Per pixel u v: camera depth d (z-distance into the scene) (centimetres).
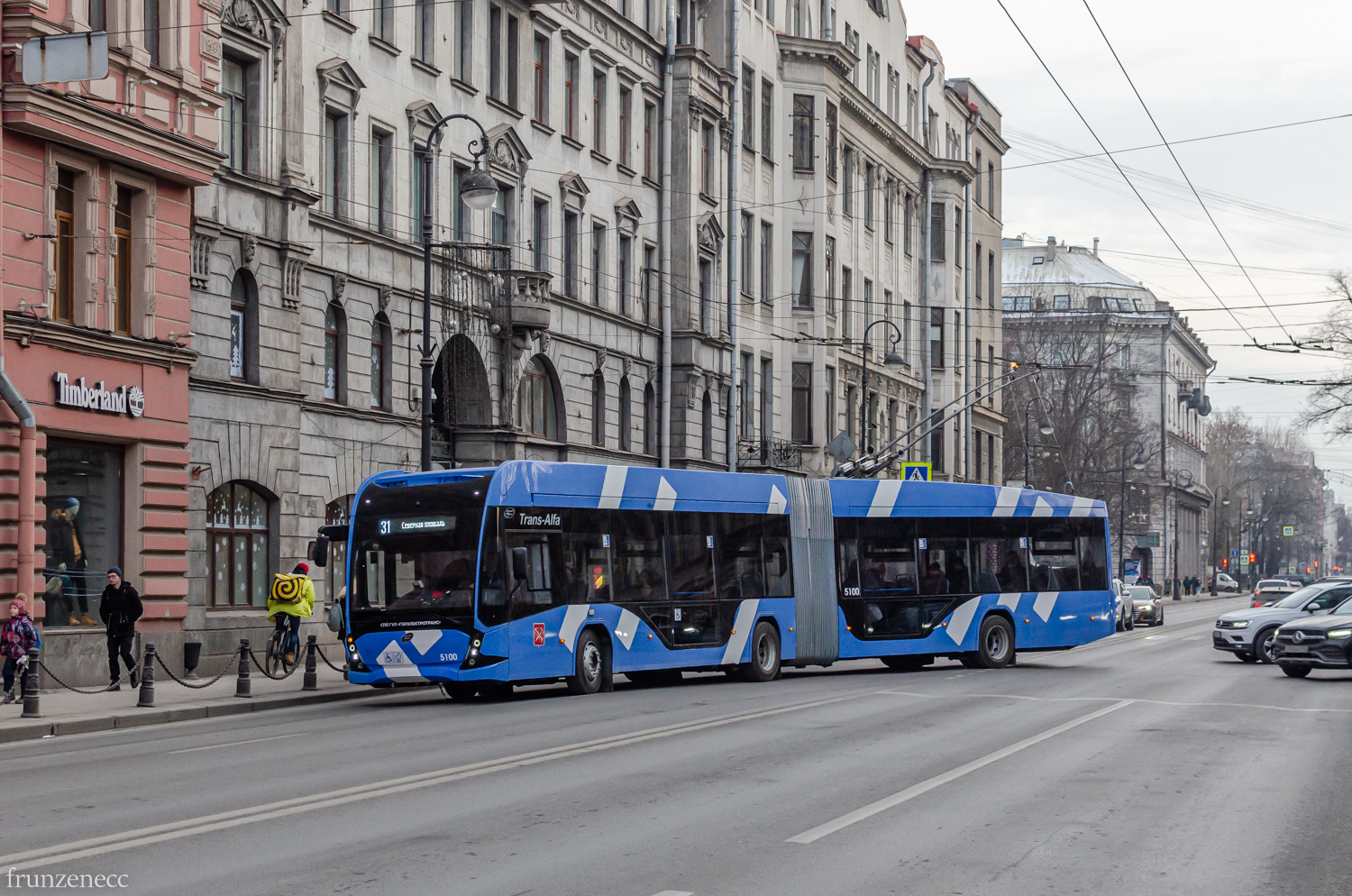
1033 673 3094
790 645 2953
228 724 2055
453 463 3703
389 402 3394
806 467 5738
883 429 6669
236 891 890
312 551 2470
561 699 2398
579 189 4225
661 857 1015
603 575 2570
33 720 1955
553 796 1286
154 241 2672
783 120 5719
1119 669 3256
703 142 4969
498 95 3862
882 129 6538
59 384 2458
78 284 2538
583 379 4241
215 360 2842
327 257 3156
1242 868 1005
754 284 5434
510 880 934
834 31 6175
